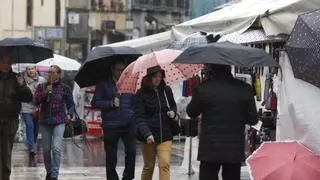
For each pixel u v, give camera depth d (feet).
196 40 40.98
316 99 31.55
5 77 39.93
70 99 44.37
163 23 206.69
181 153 63.00
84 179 46.55
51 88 43.78
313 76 30.73
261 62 30.81
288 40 31.91
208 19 44.16
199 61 30.58
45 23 190.80
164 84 37.14
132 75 39.19
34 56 42.78
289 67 32.65
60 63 79.97
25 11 187.93
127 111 40.55
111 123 40.45
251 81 44.09
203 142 30.99
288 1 37.06
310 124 31.71
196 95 31.22
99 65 40.96
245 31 37.50
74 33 196.44
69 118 44.65
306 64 30.76
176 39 47.75
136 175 47.50
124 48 41.88
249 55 30.76
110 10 206.49
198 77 46.83
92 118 77.87
